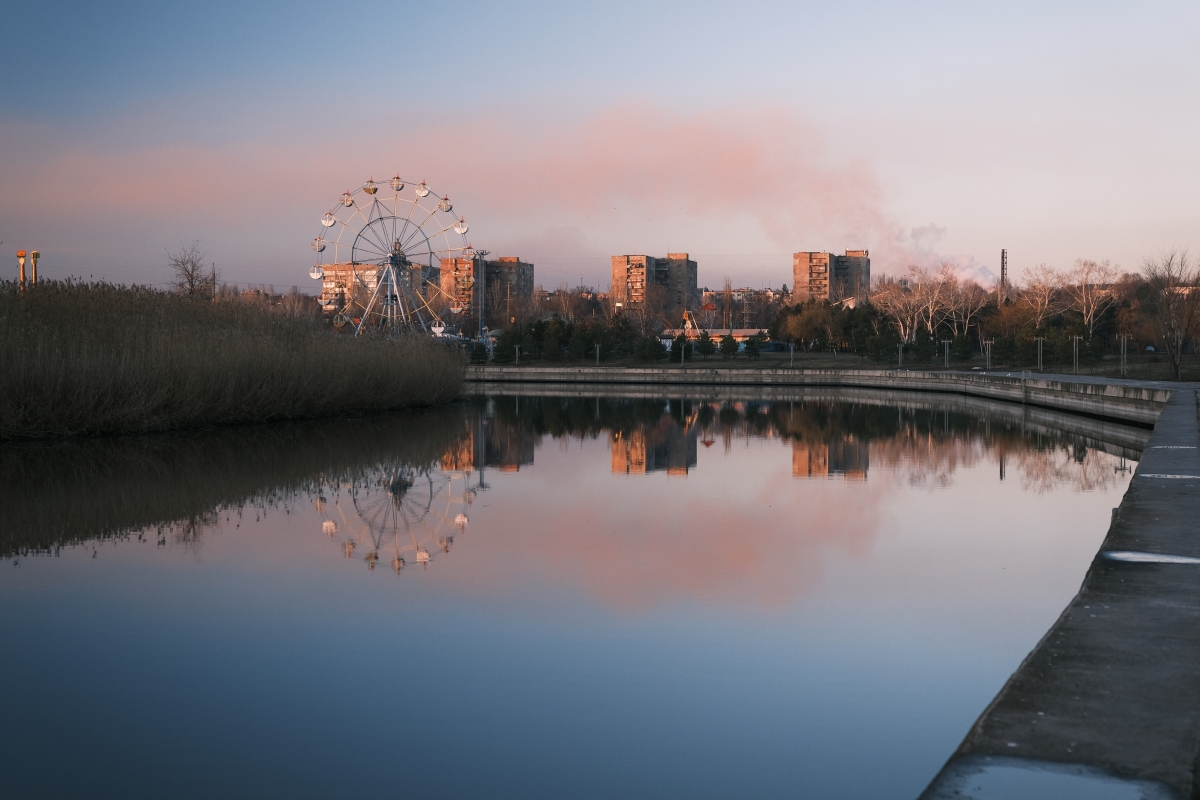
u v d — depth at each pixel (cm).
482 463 2203
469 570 1130
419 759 620
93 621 909
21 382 2244
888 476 1994
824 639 865
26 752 627
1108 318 7688
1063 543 1290
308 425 3042
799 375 6688
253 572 1112
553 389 6400
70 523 1400
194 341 2775
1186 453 1476
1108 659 493
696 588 1047
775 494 1744
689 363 8188
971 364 7388
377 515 1502
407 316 6278
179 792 575
